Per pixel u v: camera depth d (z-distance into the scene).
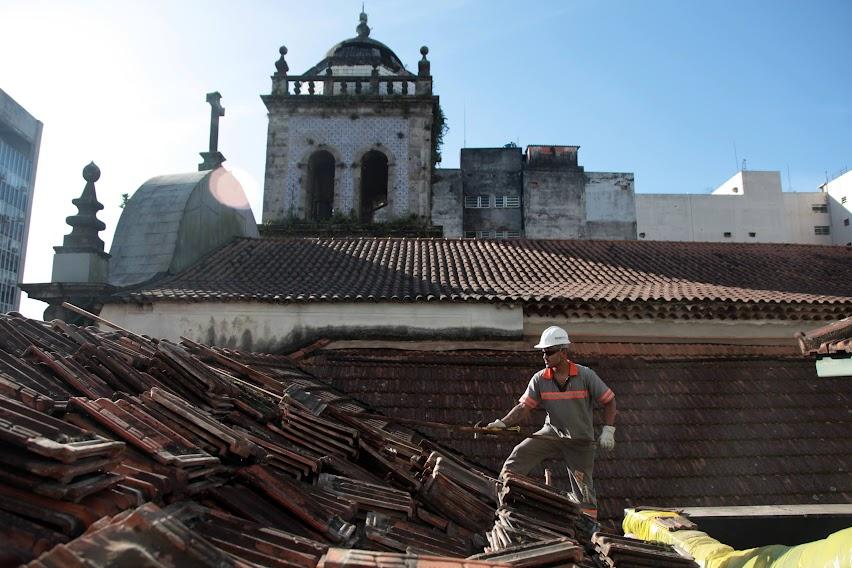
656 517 4.74
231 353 8.22
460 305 10.86
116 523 2.18
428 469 5.53
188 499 3.00
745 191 47.56
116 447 2.58
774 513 4.77
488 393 9.66
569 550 3.23
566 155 39.00
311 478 4.12
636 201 47.06
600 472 8.28
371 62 24.17
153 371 4.65
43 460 2.28
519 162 39.16
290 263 13.45
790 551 3.03
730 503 7.84
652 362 10.53
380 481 4.69
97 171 11.90
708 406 9.58
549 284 12.11
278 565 2.53
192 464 3.07
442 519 4.44
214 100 16.84
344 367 10.09
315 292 11.24
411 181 21.77
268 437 4.57
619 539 4.11
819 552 2.76
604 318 11.06
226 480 3.44
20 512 2.23
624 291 11.55
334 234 20.69
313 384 9.01
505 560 3.16
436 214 37.62
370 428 6.09
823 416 9.44
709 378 10.20
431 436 8.76
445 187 38.00
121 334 6.13
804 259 14.98
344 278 12.38
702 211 47.19
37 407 3.11
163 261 12.66
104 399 3.35
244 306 10.84
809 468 8.45
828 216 51.62
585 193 38.44
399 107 22.17
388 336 10.77
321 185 24.31
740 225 47.09
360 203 21.88
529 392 5.59
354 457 4.93
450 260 13.97
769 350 11.20
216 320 10.84
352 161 21.94
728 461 8.54
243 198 16.86
